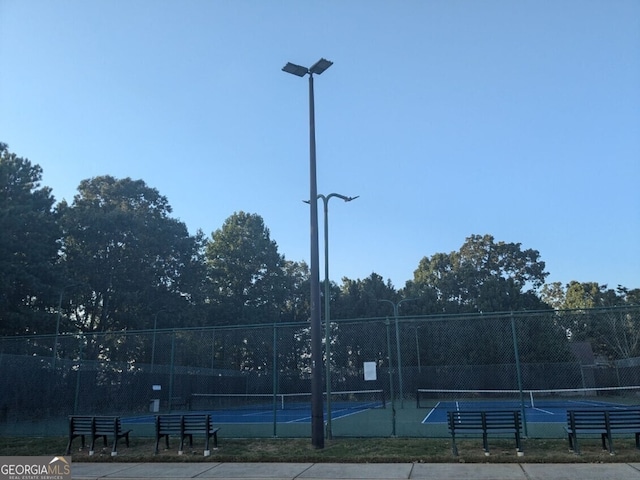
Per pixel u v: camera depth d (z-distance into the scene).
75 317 48.81
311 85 16.03
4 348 20.83
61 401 21.91
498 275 80.88
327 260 17.78
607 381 35.16
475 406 29.38
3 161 37.41
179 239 56.53
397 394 35.38
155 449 14.00
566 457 11.61
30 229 36.91
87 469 12.31
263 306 66.38
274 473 11.27
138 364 27.70
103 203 55.50
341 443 14.32
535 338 36.31
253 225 70.31
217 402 31.92
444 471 10.95
